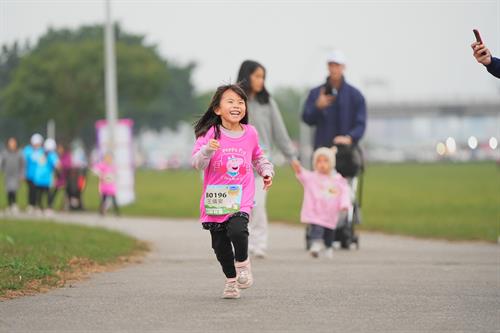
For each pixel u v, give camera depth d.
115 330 16.16
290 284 22.41
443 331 16.00
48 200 59.88
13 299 19.77
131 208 65.81
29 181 60.12
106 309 18.44
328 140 32.88
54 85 174.62
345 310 18.27
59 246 30.58
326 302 19.34
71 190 64.31
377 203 68.88
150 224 49.25
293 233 42.41
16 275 22.70
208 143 19.05
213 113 19.81
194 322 16.91
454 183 109.12
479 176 135.50
